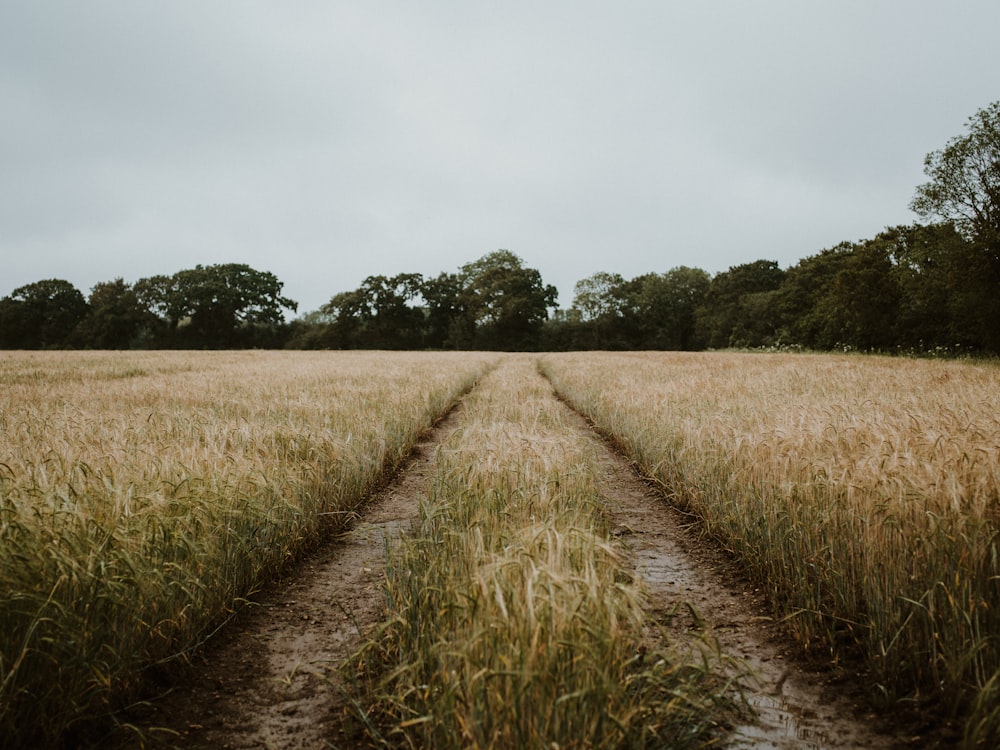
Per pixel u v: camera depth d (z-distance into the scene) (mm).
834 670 3029
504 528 3484
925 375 13930
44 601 2535
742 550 4492
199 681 3020
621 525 5480
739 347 62812
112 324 76500
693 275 83125
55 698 2467
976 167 25656
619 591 2643
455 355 43844
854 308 39031
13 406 9680
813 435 5051
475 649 2252
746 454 5180
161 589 3078
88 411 8805
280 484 4699
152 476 4109
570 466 5375
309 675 3066
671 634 3379
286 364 25969
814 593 3557
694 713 2508
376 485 7215
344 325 82000
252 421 7598
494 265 90188
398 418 9117
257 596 4086
